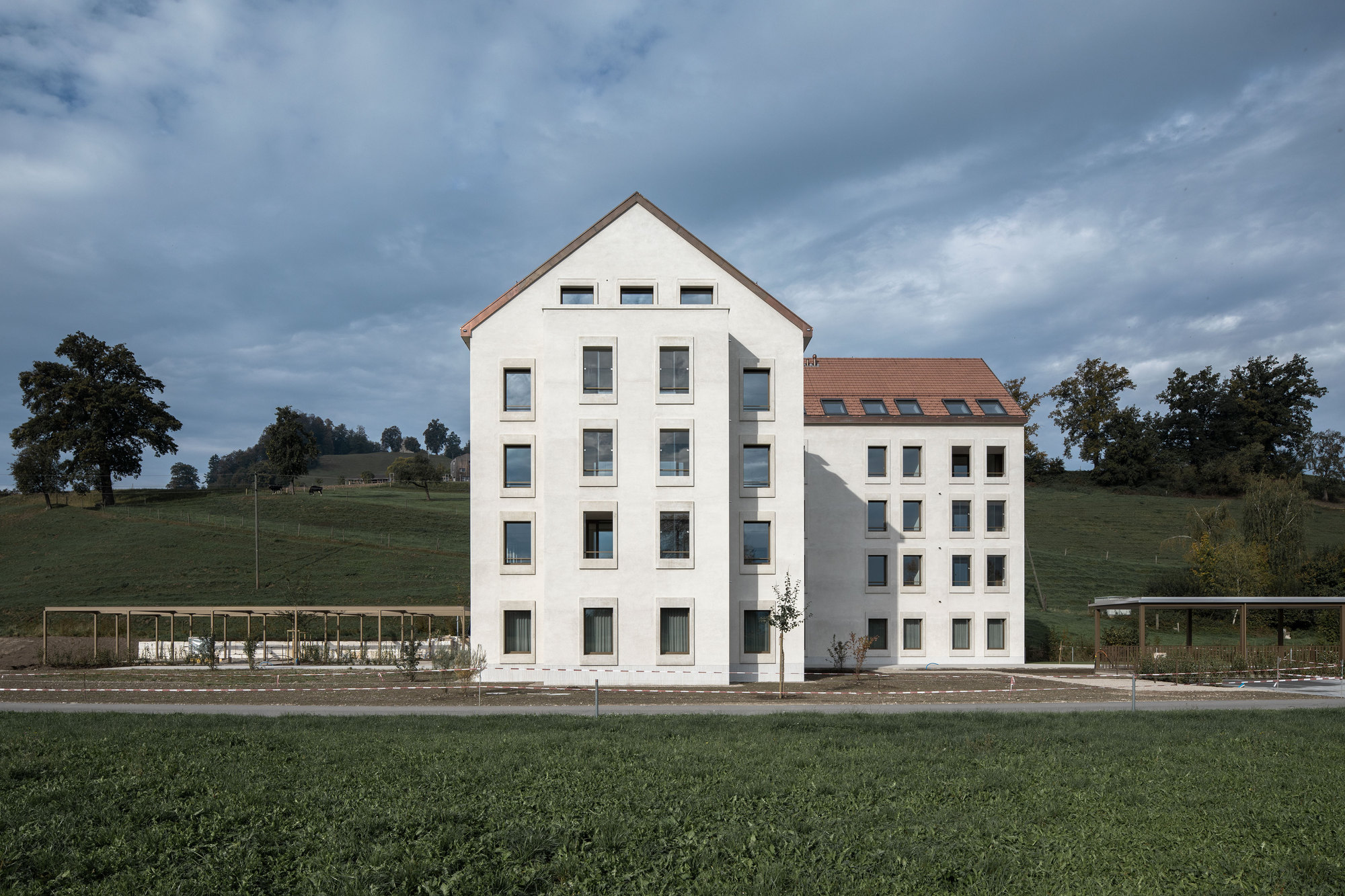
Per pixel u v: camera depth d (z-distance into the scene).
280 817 10.16
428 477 122.38
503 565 32.66
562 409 32.16
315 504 100.56
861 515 43.19
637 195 33.94
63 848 9.03
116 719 19.09
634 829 9.79
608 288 33.62
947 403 44.94
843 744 15.62
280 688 28.42
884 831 9.86
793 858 8.89
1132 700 23.81
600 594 31.62
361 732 17.02
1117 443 111.62
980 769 13.29
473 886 8.08
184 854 8.93
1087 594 64.00
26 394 92.31
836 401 44.88
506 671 32.03
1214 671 33.38
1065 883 8.36
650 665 31.41
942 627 42.72
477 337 33.44
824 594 42.75
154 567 68.38
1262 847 9.43
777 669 32.75
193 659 41.88
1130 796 11.55
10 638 46.22
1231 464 106.44
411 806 10.62
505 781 12.05
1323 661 35.62
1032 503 102.19
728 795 11.39
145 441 95.75
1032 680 33.91
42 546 75.81
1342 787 12.20
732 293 33.97
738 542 33.28
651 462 32.00
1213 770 13.34
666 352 32.41
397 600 59.97
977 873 8.50
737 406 33.78
